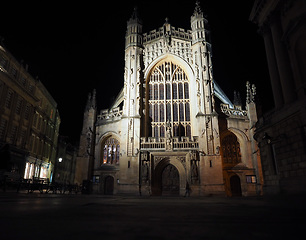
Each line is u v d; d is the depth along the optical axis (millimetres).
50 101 51219
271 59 24234
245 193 38594
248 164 40188
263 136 23766
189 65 44594
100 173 41250
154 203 12188
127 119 40031
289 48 21375
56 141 58188
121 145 39188
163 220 5062
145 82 44031
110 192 40438
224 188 35688
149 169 37812
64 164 71750
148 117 42906
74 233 3443
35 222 4379
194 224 4527
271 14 23516
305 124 17578
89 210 7008
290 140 19328
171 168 39625
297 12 20266
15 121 35688
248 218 5594
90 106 45719
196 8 47844
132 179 37062
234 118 42312
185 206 9930
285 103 21094
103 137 43125
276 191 20703
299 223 4750
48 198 13977
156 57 45438
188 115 42781
